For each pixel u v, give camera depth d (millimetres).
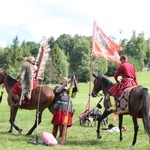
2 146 9344
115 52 14391
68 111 9844
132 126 14719
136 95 9336
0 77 12031
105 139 11117
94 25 14297
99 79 11445
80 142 10438
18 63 78938
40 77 11508
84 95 35812
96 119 14227
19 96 11117
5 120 16047
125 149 9445
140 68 101750
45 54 11750
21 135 11258
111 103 10133
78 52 85312
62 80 10281
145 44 118312
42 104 10742
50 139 9570
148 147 9781
